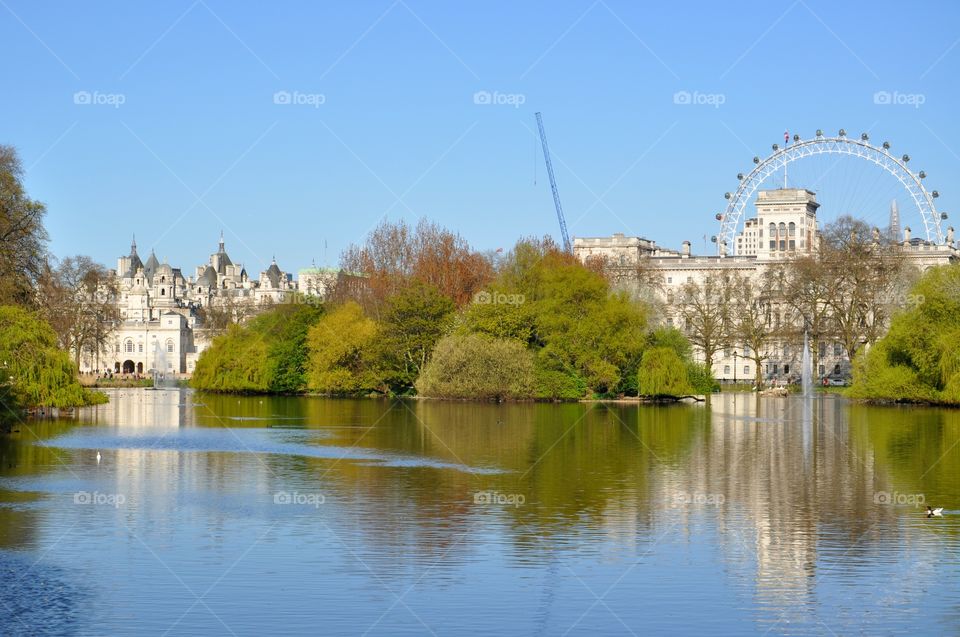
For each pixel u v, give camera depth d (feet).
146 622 144.15
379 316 623.36
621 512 209.77
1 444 319.27
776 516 206.49
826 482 247.09
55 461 278.26
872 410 480.64
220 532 191.11
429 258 653.30
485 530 193.47
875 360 509.76
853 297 655.76
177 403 544.62
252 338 651.25
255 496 225.97
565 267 556.10
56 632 140.56
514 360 527.81
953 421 409.90
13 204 402.11
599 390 554.87
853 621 145.07
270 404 533.14
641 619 145.89
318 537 187.93
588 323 533.96
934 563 171.32
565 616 146.61
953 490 236.43
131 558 173.78
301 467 270.46
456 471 263.90
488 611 148.97
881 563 171.22
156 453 298.35
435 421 415.23
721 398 612.29
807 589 157.89
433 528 194.90
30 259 413.80
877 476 256.32
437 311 579.89
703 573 165.89
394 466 272.92
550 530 193.67
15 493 228.22
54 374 392.47
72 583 160.45
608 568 168.66
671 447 318.24
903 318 501.56
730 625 143.54
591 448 314.55
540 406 511.81
